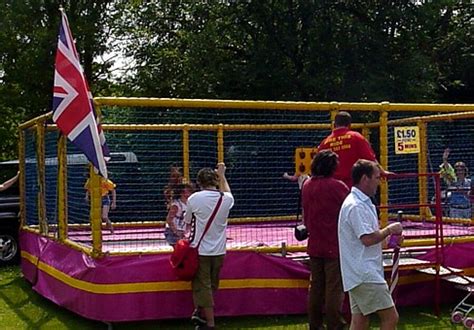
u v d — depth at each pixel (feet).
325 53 74.84
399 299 29.84
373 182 18.88
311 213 23.20
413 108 29.84
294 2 75.61
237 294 28.14
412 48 77.77
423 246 30.04
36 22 78.95
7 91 79.15
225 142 45.16
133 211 40.57
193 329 27.02
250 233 37.70
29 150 39.93
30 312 31.37
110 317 26.58
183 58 83.71
